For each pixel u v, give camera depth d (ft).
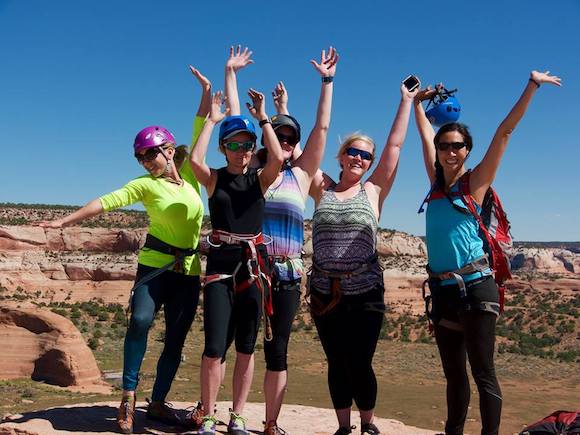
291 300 17.53
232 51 20.62
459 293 16.33
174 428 19.34
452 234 16.46
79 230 434.30
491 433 16.15
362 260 17.49
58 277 372.58
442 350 17.43
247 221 17.02
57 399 135.54
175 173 19.06
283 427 21.54
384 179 18.67
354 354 17.76
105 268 373.61
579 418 17.06
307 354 220.64
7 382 154.81
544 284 417.69
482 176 16.28
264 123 17.06
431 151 19.38
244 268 17.07
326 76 18.66
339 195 18.06
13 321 166.61
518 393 160.76
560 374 194.29
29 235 402.72
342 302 17.65
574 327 268.00
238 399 17.98
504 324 291.58
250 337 17.60
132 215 482.28
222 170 17.37
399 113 18.94
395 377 179.83
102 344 228.02
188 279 19.13
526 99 15.88
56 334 162.81
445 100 19.58
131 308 18.31
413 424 116.37
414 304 349.82
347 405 18.67
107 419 19.79
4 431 18.95
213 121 17.40
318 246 17.83
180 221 18.57
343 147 18.22
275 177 17.04
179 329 19.19
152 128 18.62
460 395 17.61
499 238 16.60
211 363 17.04
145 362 179.22
